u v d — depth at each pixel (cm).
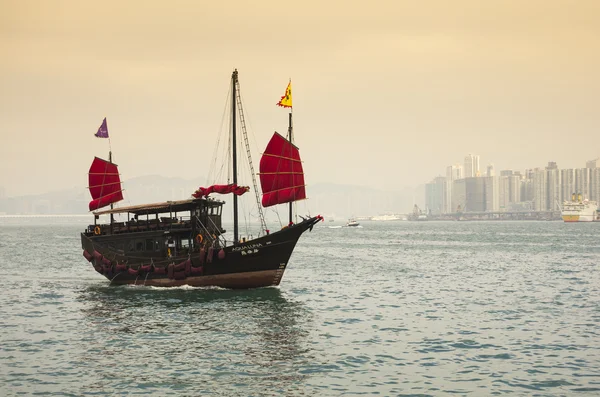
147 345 7112
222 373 6041
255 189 11869
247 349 6938
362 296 10962
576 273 14725
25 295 11075
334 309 9544
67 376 5938
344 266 17100
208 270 10919
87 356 6625
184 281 11100
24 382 5766
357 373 6056
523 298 10650
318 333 7769
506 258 19725
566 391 5538
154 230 11319
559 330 7906
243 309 9406
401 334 7719
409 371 6116
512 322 8462
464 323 8412
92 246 11744
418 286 12394
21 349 6938
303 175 11650
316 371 6122
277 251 10775
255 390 5575
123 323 8375
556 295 10969
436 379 5875
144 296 10562
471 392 5531
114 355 6669
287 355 6688
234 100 11956
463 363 6394
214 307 9550
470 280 13412
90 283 12812
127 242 11494
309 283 12912
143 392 5512
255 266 10838
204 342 7262
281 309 9450
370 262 18438
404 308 9662
